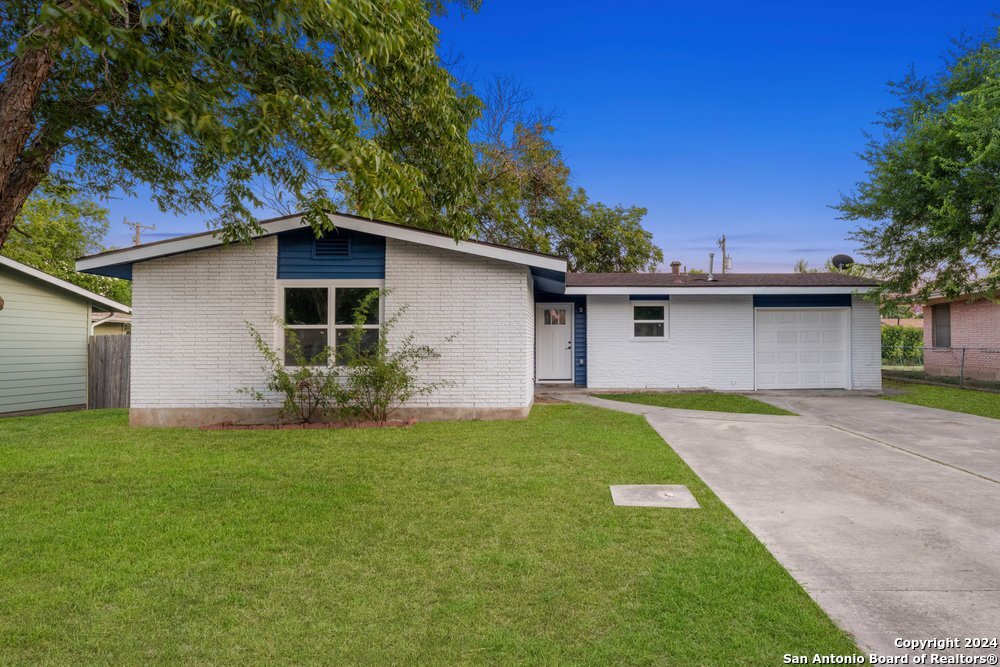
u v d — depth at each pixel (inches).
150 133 310.0
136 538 179.8
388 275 422.0
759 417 427.2
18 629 124.7
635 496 222.1
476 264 424.2
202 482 246.8
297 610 133.6
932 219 571.8
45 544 174.6
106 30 184.5
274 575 152.7
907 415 438.6
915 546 171.8
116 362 617.9
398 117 325.7
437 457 293.6
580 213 1163.3
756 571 152.6
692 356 619.5
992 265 581.3
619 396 567.2
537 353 641.0
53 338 581.3
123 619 129.6
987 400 534.0
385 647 118.0
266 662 113.0
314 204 322.3
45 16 177.5
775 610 131.8
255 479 252.1
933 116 569.9
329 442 336.2
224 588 145.2
